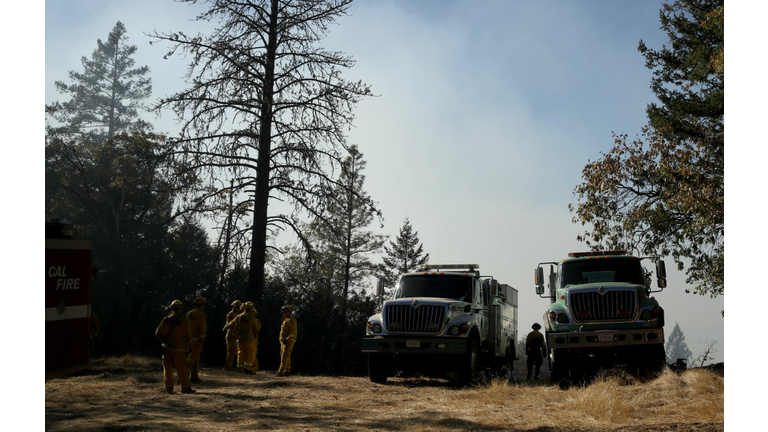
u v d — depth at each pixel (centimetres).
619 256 1470
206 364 2894
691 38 2273
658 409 916
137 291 3294
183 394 1206
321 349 3916
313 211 2628
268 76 2569
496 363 1762
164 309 3719
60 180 4238
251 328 1747
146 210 3744
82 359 938
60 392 1184
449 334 1433
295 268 3775
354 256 5131
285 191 2602
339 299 4206
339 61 2606
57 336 897
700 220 1766
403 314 1459
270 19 2658
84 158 4322
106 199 3734
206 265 3784
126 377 1481
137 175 3409
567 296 1355
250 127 2545
